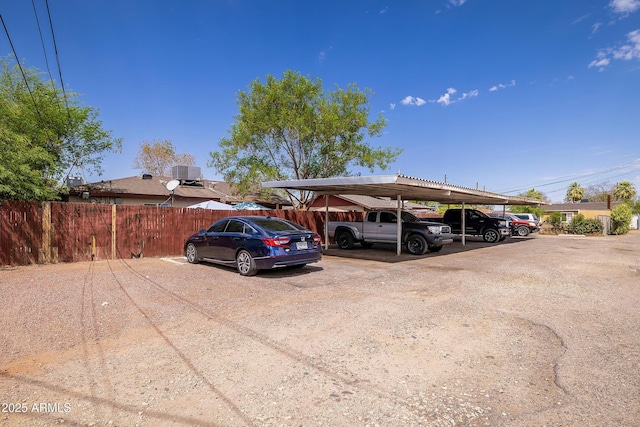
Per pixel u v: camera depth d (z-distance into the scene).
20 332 4.78
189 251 11.06
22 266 9.97
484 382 3.54
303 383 3.48
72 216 10.95
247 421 2.86
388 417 2.92
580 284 8.28
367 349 4.32
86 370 3.72
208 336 4.72
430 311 5.94
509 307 6.25
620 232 29.55
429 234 13.57
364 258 12.87
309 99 20.88
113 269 9.71
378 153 21.69
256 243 8.66
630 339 4.74
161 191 23.88
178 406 3.06
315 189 14.91
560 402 3.17
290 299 6.65
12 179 9.64
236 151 20.84
